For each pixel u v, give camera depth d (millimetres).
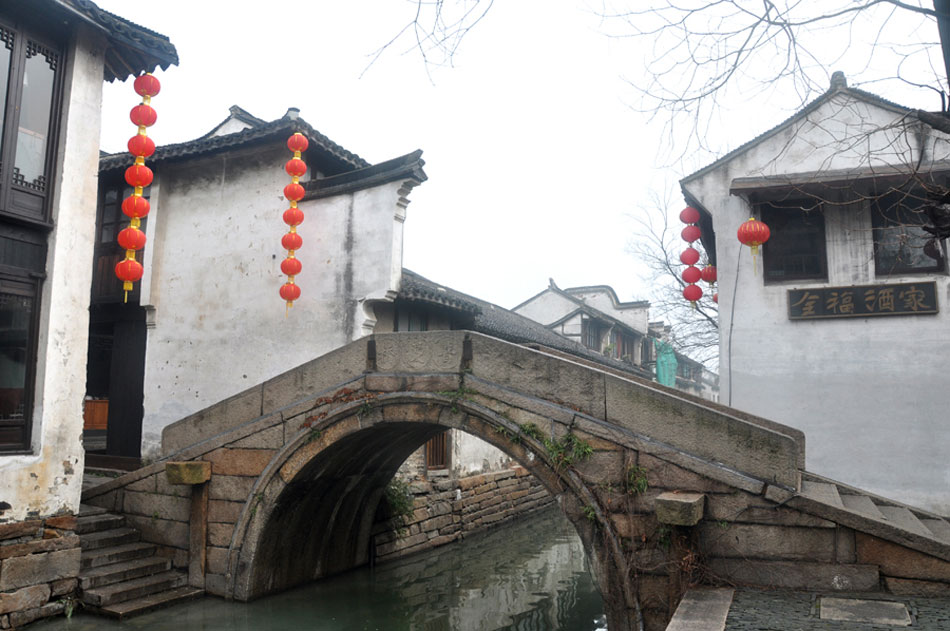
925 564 5535
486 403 7520
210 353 13250
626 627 6441
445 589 10547
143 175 8773
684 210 11781
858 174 10125
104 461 14164
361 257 11906
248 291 13023
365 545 11391
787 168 11383
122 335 14633
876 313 10844
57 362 8102
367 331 11844
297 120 12109
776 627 4852
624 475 6652
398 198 11664
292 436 8711
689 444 6469
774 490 5996
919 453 10453
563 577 11570
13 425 7801
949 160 9930
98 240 14812
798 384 11117
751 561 6039
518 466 17969
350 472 9797
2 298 7766
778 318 11336
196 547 9227
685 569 6145
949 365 10477
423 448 13930
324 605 9289
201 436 9516
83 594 8203
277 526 9156
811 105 11086
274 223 12945
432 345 8000
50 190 8258
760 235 10039
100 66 8820
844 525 5770
